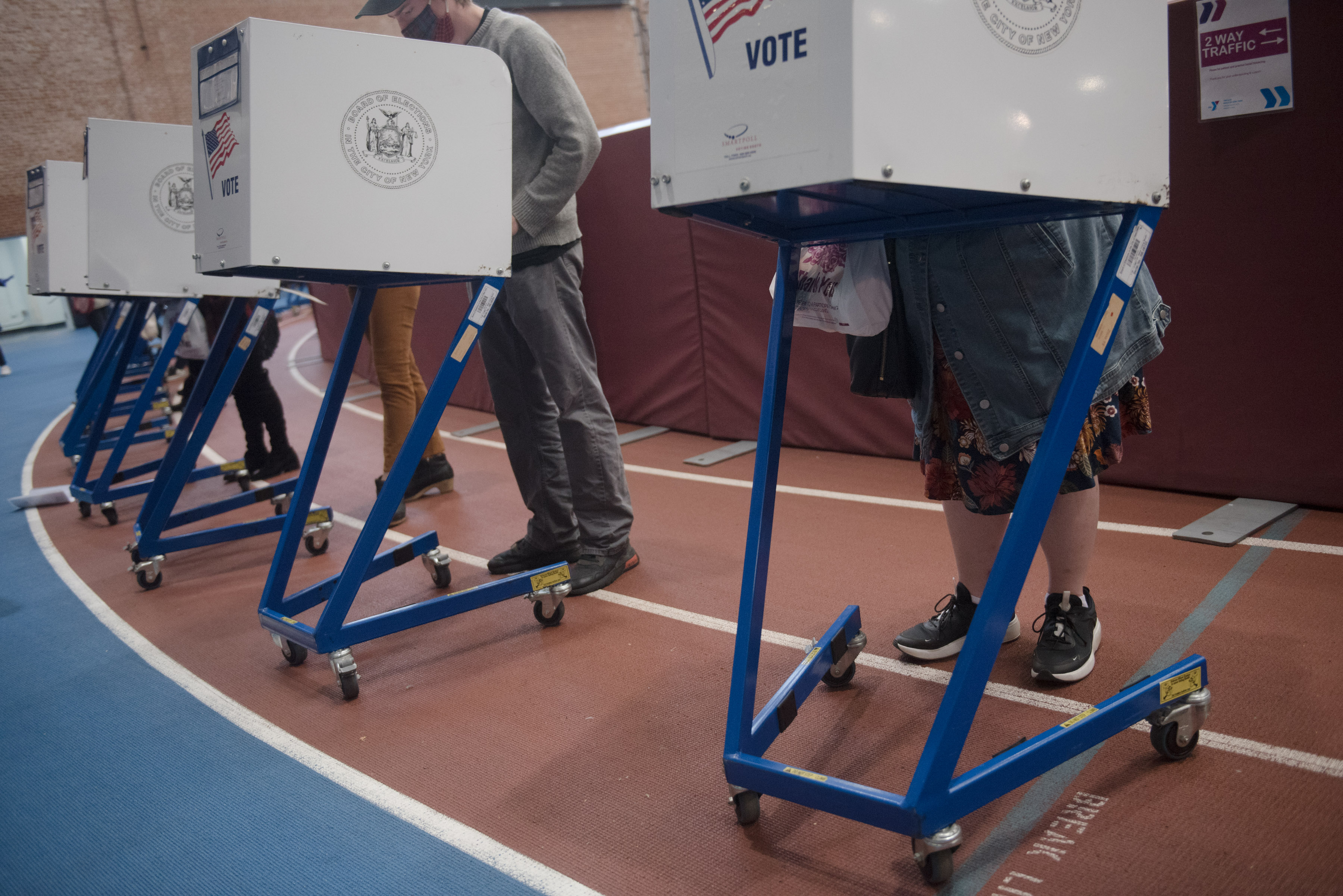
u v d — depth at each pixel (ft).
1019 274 5.21
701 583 9.19
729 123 4.03
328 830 5.69
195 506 13.84
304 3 28.07
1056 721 5.87
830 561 9.43
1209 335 9.66
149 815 6.08
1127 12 4.28
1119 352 5.41
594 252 16.75
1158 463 10.34
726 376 15.12
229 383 10.93
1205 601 7.41
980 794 4.50
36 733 7.51
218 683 8.07
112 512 14.08
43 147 25.61
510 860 5.16
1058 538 6.17
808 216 4.76
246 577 11.02
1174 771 5.22
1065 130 4.13
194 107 7.00
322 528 11.50
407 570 10.52
